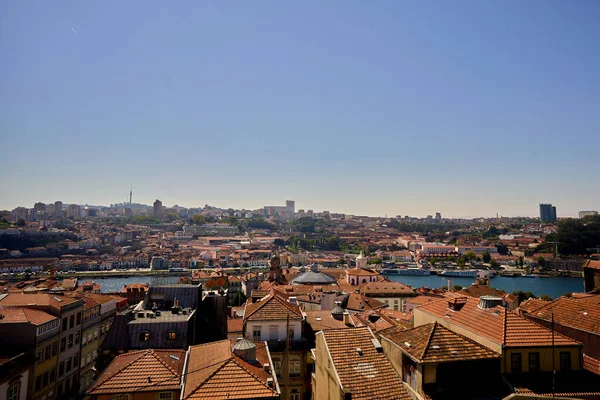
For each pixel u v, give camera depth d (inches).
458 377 1578.5
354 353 1621.6
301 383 2380.7
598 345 1939.0
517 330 1731.1
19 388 2406.5
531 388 1544.0
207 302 3198.8
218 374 1560.0
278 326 2516.0
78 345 3336.6
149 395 1675.7
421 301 5088.6
